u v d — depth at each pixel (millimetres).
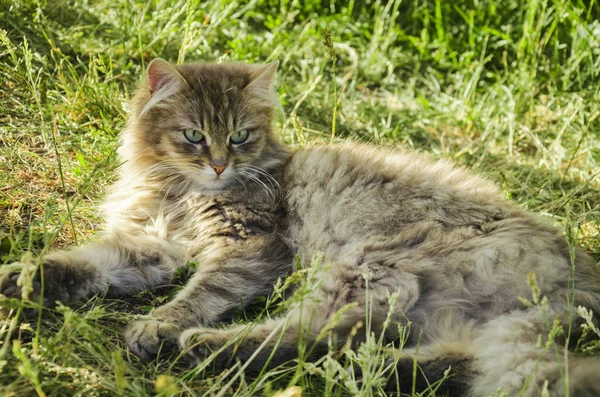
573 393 2428
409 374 2846
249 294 3369
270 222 3666
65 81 4812
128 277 3422
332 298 3127
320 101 5922
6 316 2832
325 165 3746
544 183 4633
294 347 2898
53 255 3203
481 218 3387
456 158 5328
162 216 3699
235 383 2803
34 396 2465
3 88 4848
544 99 6301
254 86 3871
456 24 7277
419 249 3229
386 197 3521
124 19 5914
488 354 2797
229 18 6836
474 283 3117
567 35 6973
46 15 5848
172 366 2816
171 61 5840
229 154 3732
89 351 2670
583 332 2758
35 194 3908
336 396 2625
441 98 6363
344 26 7027
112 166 3830
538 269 3086
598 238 4145
